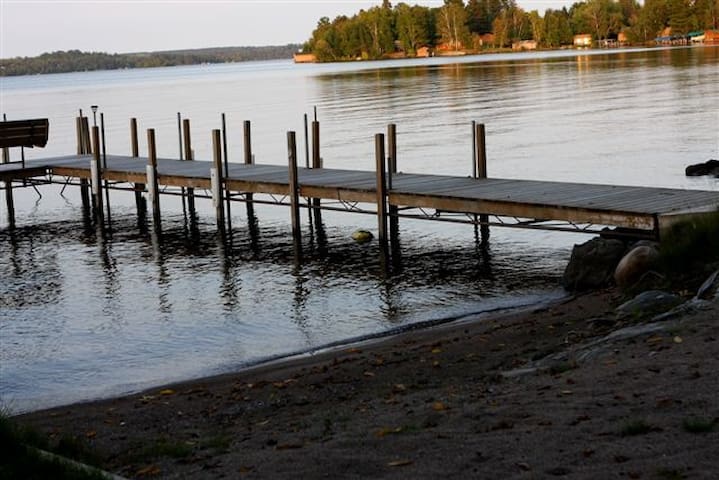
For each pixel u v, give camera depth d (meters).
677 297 14.01
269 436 10.22
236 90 112.38
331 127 59.19
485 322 16.73
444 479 7.69
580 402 9.39
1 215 35.78
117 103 97.62
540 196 21.91
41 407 14.09
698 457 7.48
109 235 30.55
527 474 7.54
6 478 8.28
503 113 61.72
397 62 174.88
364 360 14.53
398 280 21.94
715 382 9.31
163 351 17.20
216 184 28.25
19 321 19.97
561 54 164.38
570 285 19.30
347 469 8.30
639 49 163.38
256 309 20.00
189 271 24.28
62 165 34.69
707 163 35.47
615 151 42.28
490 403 9.96
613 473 7.36
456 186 24.39
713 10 167.50
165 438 11.15
